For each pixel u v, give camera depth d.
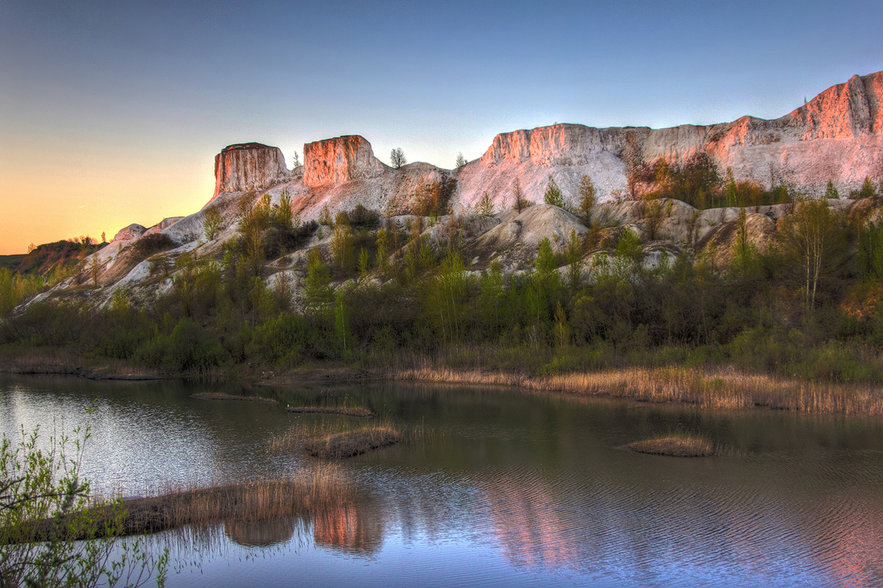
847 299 55.44
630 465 23.39
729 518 17.62
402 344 59.19
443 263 64.88
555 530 16.95
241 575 14.16
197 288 84.56
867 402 33.06
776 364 40.84
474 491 20.44
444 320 57.38
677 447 25.33
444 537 16.55
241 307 77.75
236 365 56.56
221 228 186.00
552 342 52.78
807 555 15.05
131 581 13.84
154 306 86.75
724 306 53.91
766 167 185.12
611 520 17.61
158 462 24.58
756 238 85.00
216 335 62.78
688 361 43.78
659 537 16.31
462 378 48.59
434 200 183.00
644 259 82.88
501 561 15.02
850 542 15.76
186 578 14.06
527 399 39.50
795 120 197.38
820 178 175.88
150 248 172.50
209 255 135.25
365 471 22.92
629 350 48.88
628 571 14.38
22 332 73.50
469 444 27.17
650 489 20.36
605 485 20.89
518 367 48.66
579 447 26.42
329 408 36.72
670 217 103.31
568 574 14.27
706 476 21.80
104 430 31.06
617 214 119.00
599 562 14.88
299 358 55.22
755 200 122.19
